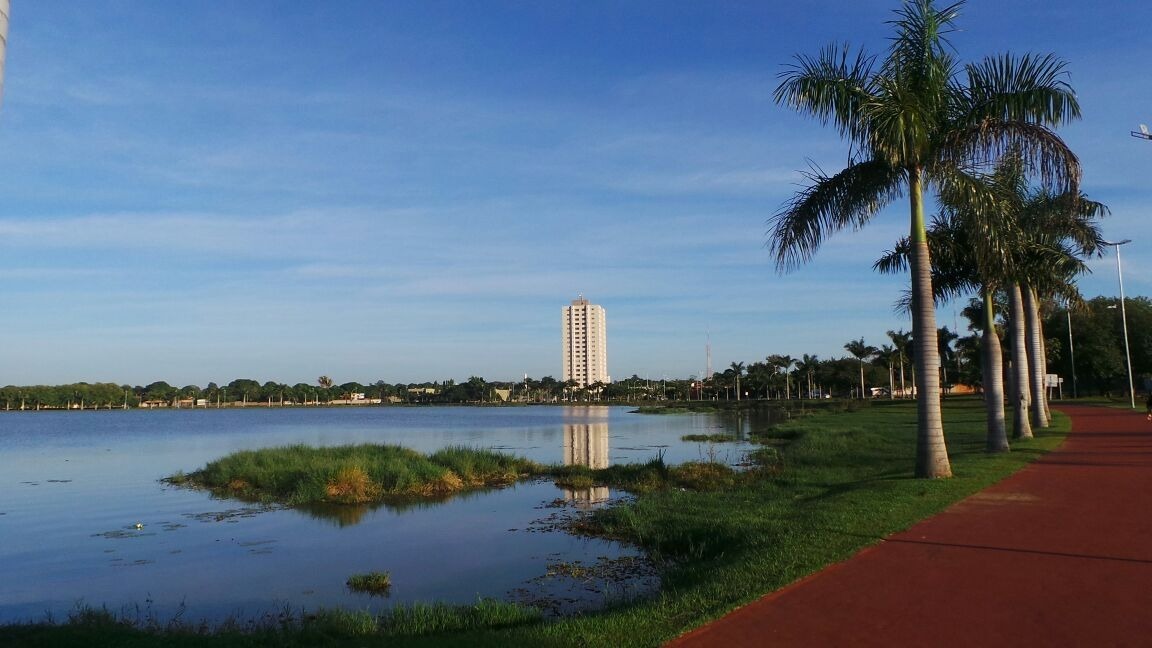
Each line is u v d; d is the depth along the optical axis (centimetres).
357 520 2069
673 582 1077
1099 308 7888
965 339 9512
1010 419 4625
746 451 3825
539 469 3039
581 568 1353
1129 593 764
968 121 1667
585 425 8019
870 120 1617
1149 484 1527
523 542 1656
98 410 19675
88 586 1413
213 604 1267
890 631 677
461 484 2684
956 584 820
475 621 920
